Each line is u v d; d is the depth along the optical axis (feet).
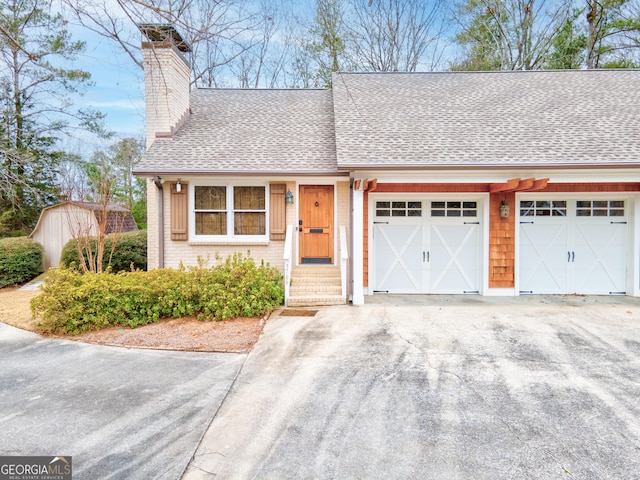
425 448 11.86
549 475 10.66
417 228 33.24
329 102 42.34
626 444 12.01
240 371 17.57
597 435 12.49
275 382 16.42
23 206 61.05
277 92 44.47
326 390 15.65
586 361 18.25
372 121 32.99
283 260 32.40
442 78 42.06
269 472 10.84
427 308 27.63
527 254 32.89
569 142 28.58
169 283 25.32
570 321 24.20
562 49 66.64
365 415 13.78
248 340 21.39
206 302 24.86
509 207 32.30
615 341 20.75
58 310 23.41
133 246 43.37
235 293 25.32
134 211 79.41
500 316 25.35
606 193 31.73
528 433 12.62
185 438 12.48
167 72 33.86
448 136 30.25
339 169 27.17
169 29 32.99
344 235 29.04
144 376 17.22
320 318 25.11
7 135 55.62
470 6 67.82
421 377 16.70
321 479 10.54
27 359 19.53
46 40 47.24
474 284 33.37
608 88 37.55
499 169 26.84
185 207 31.81
